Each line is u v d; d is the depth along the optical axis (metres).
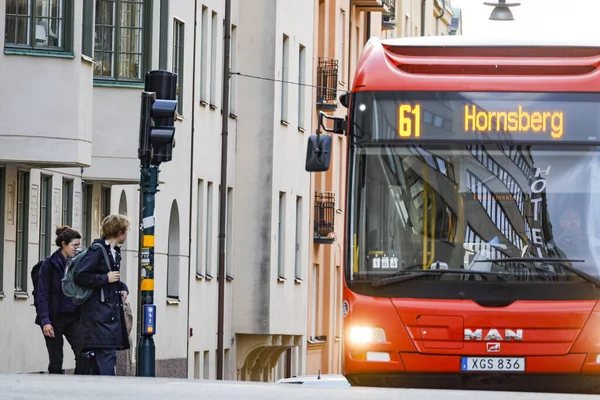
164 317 70.56
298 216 93.56
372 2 110.38
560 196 35.38
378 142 35.78
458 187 35.44
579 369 34.94
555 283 35.00
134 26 60.94
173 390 30.16
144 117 38.38
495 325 34.94
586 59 36.09
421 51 36.44
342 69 106.62
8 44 50.41
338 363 106.25
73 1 51.03
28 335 53.84
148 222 38.56
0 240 51.66
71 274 37.03
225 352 83.12
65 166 52.12
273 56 83.94
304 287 93.94
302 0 91.75
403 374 35.16
